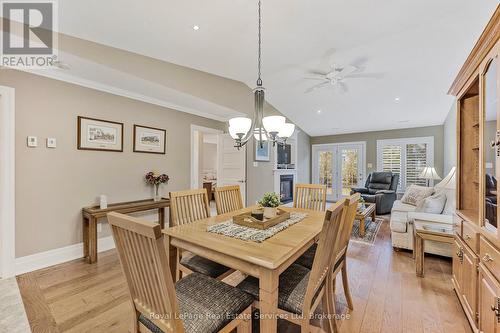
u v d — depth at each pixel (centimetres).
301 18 226
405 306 197
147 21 212
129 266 111
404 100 496
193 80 357
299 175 745
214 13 206
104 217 317
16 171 248
